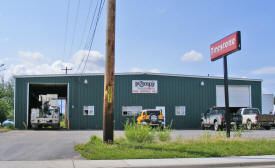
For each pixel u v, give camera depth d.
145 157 11.31
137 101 31.72
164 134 15.52
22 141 16.83
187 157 11.52
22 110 30.23
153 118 25.75
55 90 39.16
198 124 33.03
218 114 27.30
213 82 34.16
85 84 30.97
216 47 18.77
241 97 34.97
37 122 30.06
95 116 30.81
